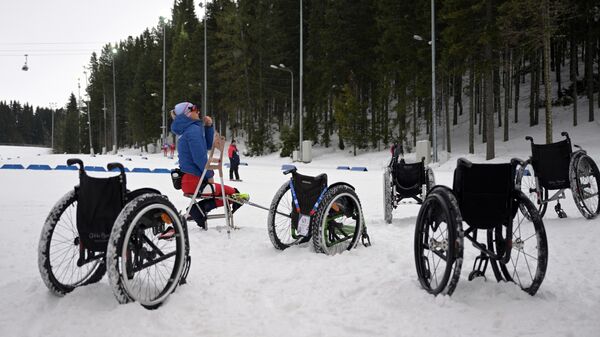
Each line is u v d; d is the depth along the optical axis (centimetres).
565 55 4484
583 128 2895
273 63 4238
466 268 419
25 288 352
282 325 286
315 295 342
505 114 3019
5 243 505
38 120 16150
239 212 808
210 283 369
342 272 401
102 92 8012
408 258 455
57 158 3266
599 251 458
